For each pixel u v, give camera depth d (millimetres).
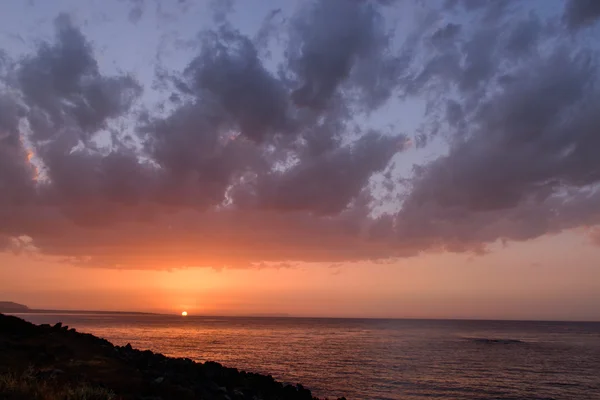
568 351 98625
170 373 25344
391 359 74562
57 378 17219
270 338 128625
